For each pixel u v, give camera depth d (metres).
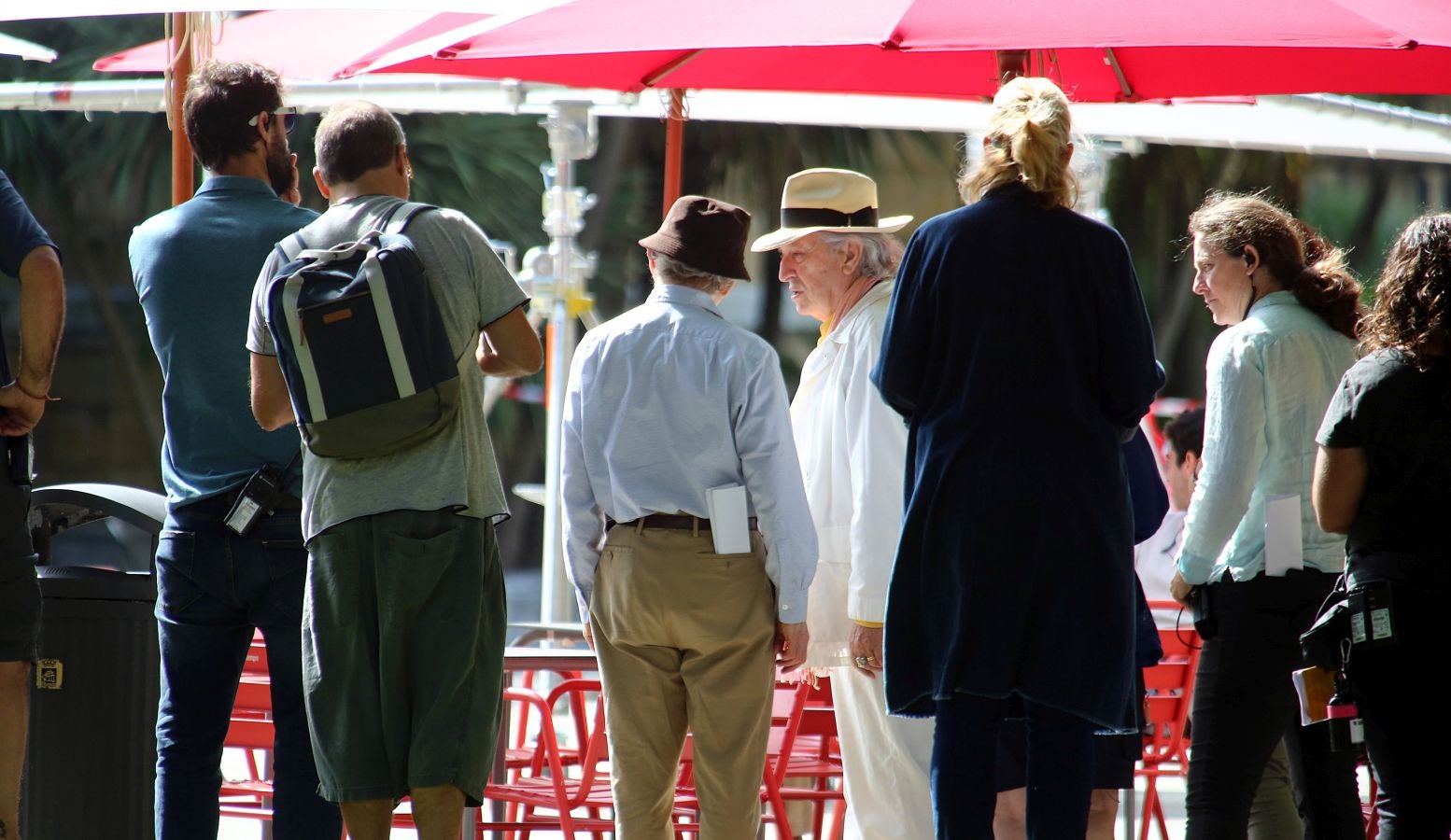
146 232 14.95
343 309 13.00
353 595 13.34
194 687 14.84
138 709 17.00
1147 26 13.42
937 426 13.09
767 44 13.70
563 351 26.14
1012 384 12.90
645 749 15.13
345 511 13.33
